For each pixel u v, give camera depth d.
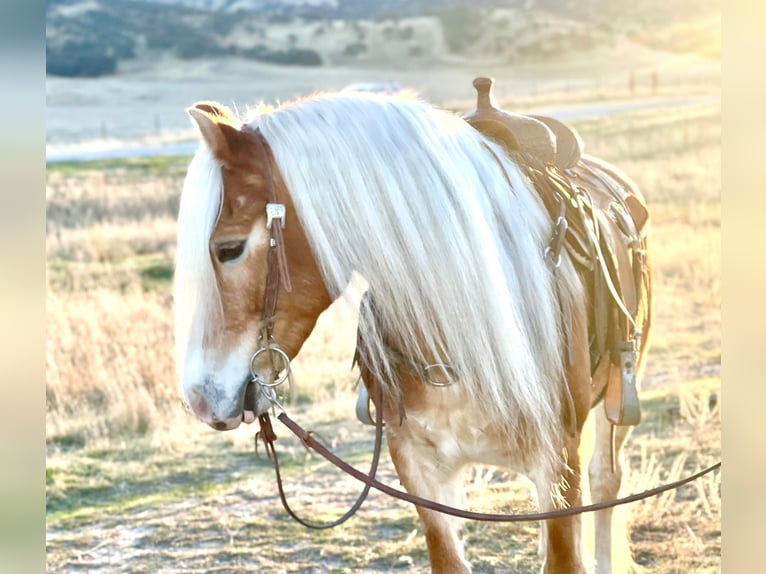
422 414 2.72
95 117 38.47
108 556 4.57
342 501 5.18
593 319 2.93
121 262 12.38
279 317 2.51
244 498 5.27
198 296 2.43
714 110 27.31
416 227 2.50
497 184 2.66
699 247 12.14
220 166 2.45
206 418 2.47
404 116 2.60
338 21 64.50
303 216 2.46
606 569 3.77
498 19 62.91
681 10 60.56
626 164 19.94
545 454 2.66
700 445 5.64
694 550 4.24
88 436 6.40
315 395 7.12
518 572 4.16
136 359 7.52
